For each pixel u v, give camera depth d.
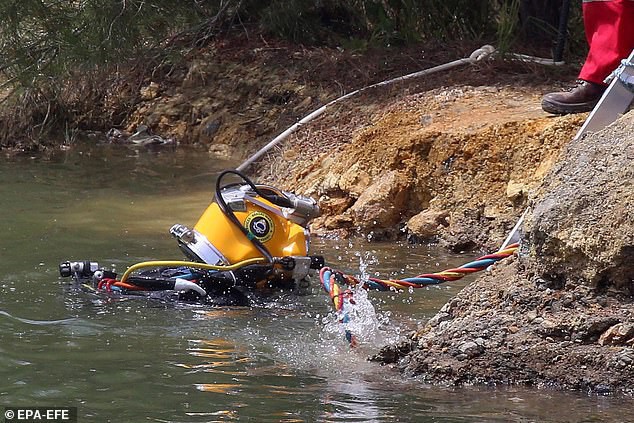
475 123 10.68
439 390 6.03
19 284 8.08
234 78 15.48
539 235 6.75
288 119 14.14
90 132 15.52
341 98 13.22
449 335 6.48
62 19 14.49
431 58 14.22
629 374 6.02
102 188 12.03
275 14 15.77
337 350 6.77
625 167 6.75
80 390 5.94
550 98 10.22
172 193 11.84
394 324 7.34
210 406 5.71
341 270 9.01
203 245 8.02
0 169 13.05
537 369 6.17
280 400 5.81
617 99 8.86
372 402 5.80
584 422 5.52
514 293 6.68
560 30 12.91
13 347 6.66
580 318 6.35
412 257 9.59
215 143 14.70
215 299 7.78
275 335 7.06
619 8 9.70
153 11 14.91
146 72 16.09
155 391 5.94
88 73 15.48
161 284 7.93
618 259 6.42
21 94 15.21
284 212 8.17
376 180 10.68
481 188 10.19
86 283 8.09
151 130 15.37
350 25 16.20
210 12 16.27
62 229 10.02
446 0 15.09
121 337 6.93
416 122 11.20
